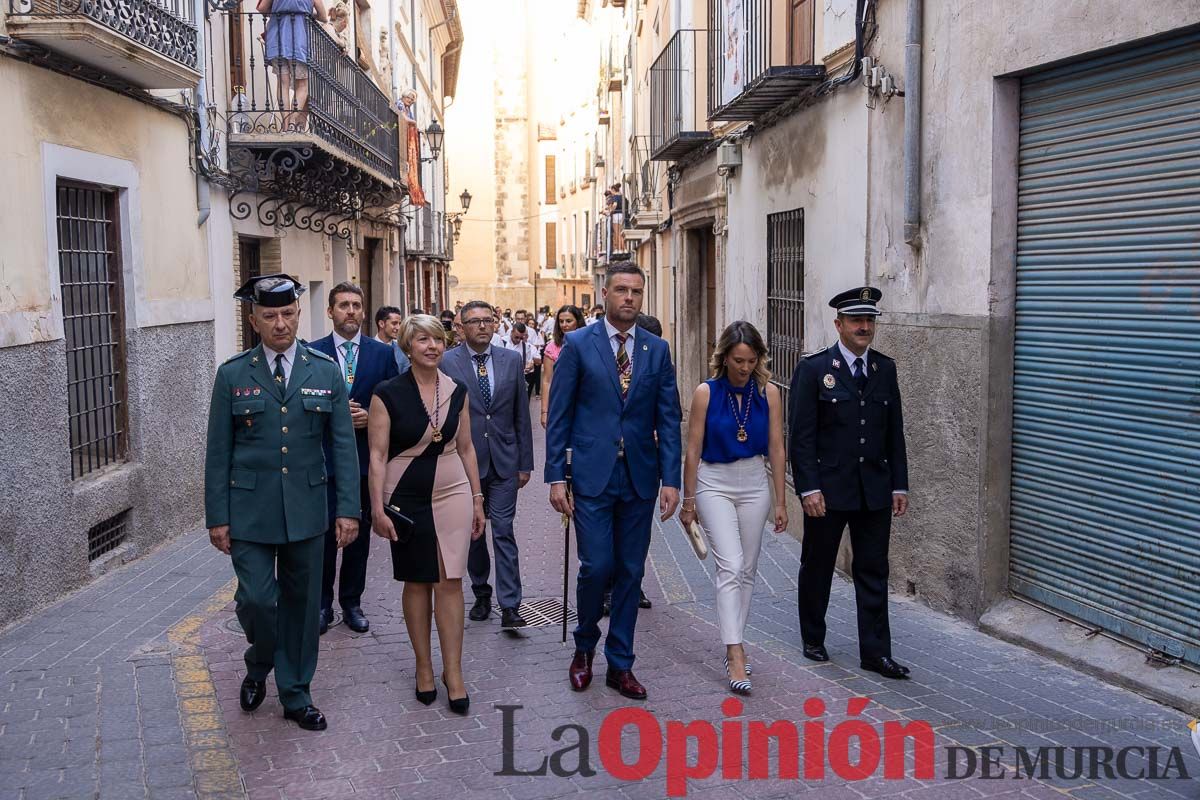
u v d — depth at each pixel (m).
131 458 9.09
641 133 22.33
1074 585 6.05
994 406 6.51
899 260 7.56
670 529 10.38
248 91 12.65
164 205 9.75
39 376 7.27
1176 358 5.32
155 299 9.52
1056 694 5.43
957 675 5.76
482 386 6.95
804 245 9.75
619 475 5.56
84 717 5.20
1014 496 6.54
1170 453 5.37
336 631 6.88
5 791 4.36
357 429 6.87
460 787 4.46
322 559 5.26
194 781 4.48
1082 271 5.95
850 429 5.78
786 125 10.24
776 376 10.88
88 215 8.59
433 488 5.38
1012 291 6.49
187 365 10.25
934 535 7.09
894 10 7.55
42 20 7.11
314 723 5.09
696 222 15.38
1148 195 5.48
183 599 7.56
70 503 7.70
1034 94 6.29
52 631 6.71
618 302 5.55
